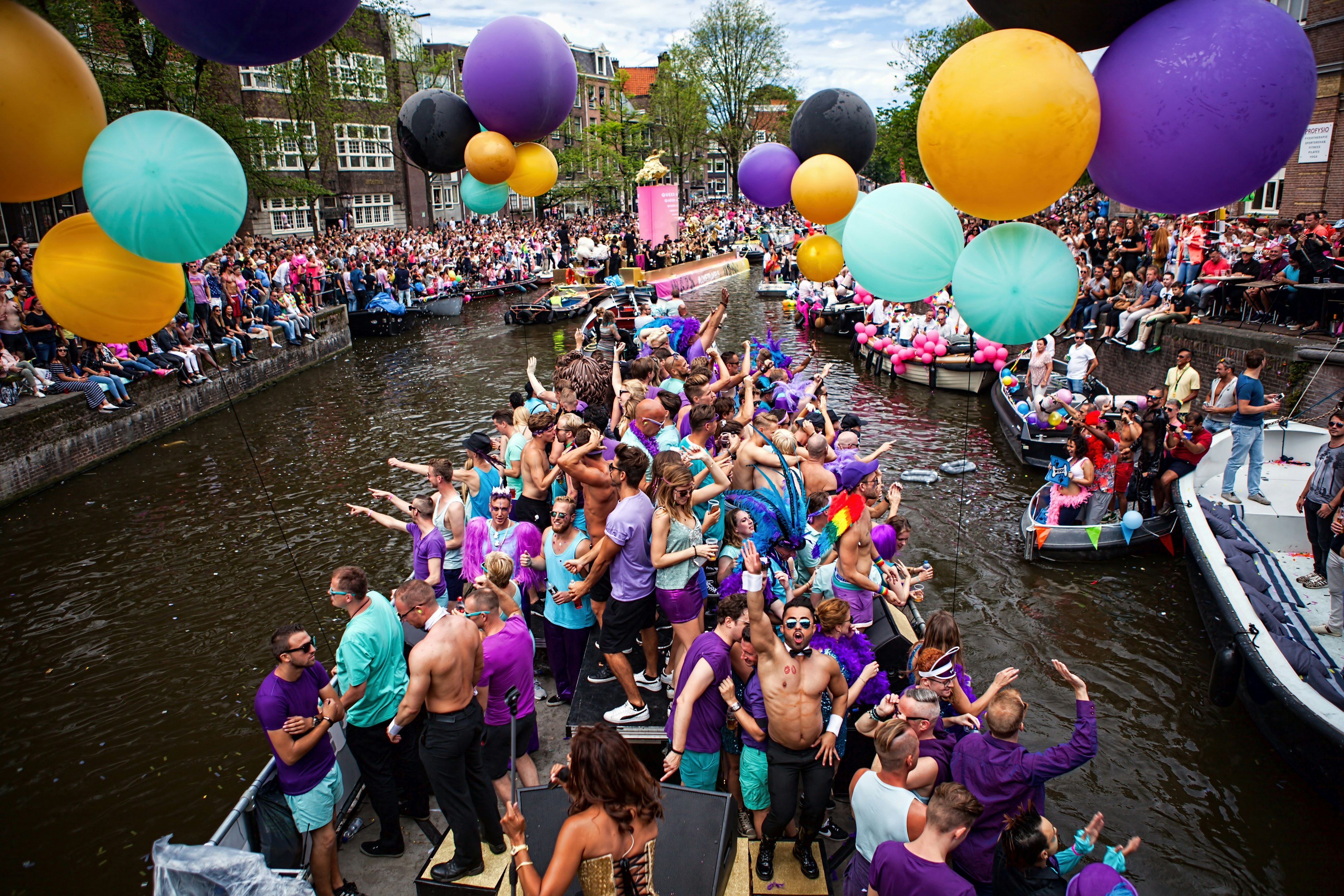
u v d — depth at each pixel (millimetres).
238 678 7824
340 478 13000
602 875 2906
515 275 35625
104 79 17828
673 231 35500
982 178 3635
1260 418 8773
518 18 5883
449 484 6840
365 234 36125
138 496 12555
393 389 18859
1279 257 13219
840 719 4172
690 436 5602
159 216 3340
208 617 8914
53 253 3566
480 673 4297
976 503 11289
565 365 7969
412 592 4426
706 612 5836
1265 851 5379
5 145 3205
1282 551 8492
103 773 6582
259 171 24312
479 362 21594
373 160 43781
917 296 4984
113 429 14352
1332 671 6016
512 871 3775
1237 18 3199
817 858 4328
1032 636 7984
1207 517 8484
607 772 2854
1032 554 9508
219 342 17938
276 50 3434
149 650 8320
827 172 6859
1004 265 4133
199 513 11797
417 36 42531
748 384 7594
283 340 20438
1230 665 6164
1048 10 3553
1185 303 14828
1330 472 7230
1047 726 6684
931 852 3211
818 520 5699
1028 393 14648
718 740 4359
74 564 10312
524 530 6219
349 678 4348
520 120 6020
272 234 37562
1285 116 3221
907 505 11297
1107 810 5766
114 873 5621
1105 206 25547
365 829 5062
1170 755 6309
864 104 7211
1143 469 9461
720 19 52938
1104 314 16906
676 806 3996
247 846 4508
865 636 5027
